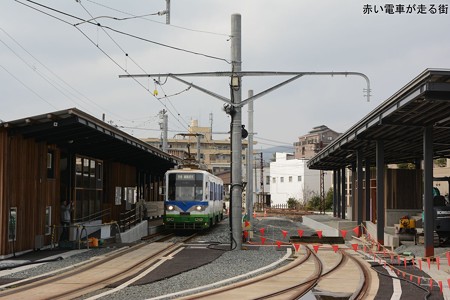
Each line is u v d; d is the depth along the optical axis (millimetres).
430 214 16875
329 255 18438
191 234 29375
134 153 27703
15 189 17031
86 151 24312
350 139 22703
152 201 40062
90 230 24203
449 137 20422
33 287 11570
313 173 77562
